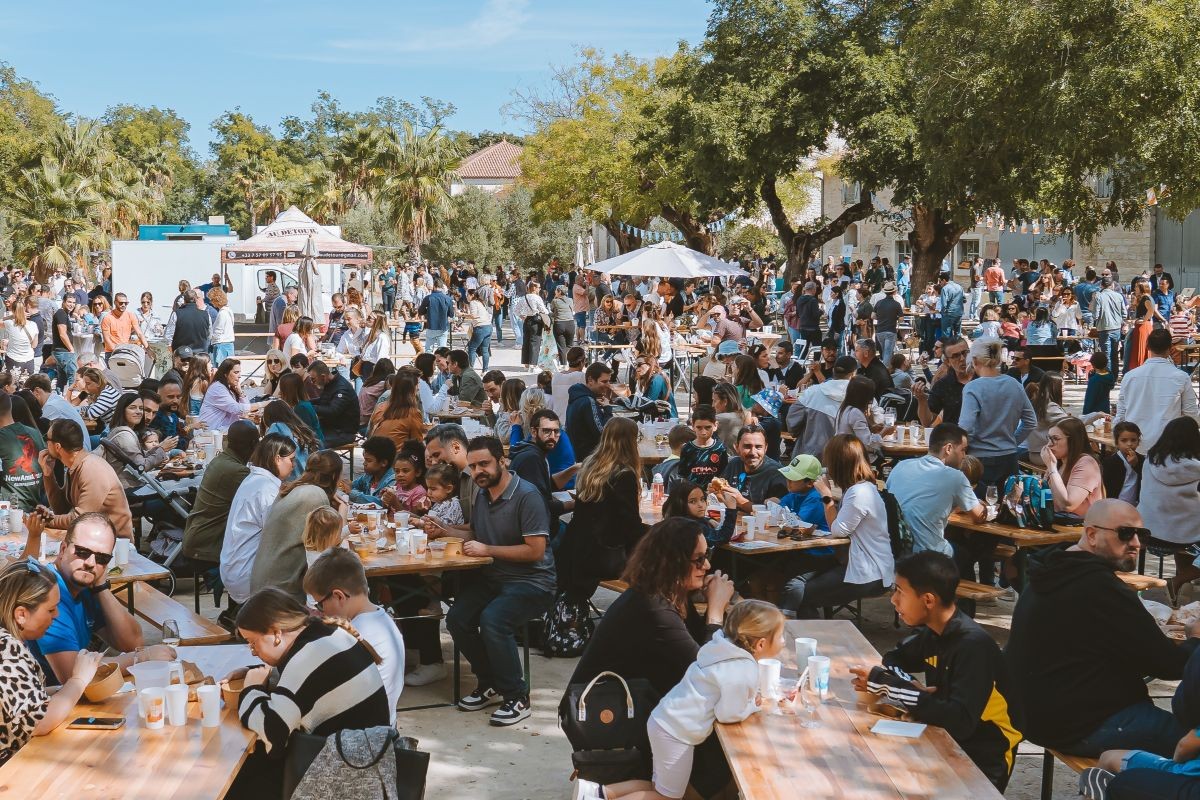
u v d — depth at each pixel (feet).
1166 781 13.66
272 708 13.58
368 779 13.19
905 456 34.99
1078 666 15.53
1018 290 95.14
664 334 60.08
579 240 169.07
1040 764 19.07
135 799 11.89
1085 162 40.22
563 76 165.17
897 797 11.98
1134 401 32.30
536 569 21.47
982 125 42.78
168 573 20.33
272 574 20.63
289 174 277.85
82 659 14.55
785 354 46.29
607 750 15.14
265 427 28.17
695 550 16.02
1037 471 32.48
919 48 46.88
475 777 18.40
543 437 26.81
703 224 112.88
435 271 137.49
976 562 27.58
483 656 21.31
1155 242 116.06
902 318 91.15
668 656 15.76
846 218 97.50
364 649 14.29
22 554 20.95
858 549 22.76
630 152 128.47
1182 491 25.84
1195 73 35.68
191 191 320.29
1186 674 13.73
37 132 271.49
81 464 22.94
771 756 13.05
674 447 29.19
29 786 12.17
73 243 162.09
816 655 16.19
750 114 87.92
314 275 75.87
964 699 13.92
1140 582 22.68
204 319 59.72
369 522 23.25
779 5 88.99
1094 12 37.96
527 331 77.30
